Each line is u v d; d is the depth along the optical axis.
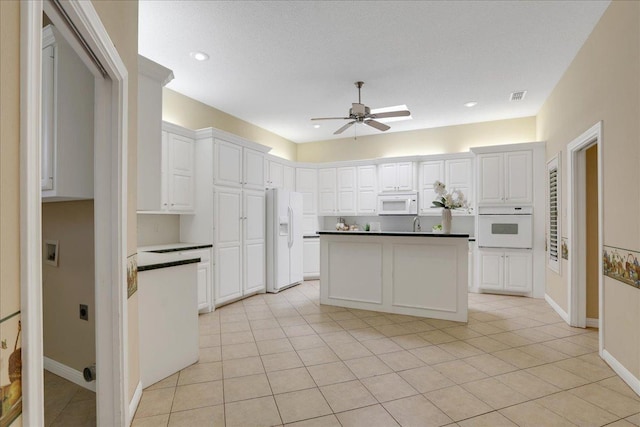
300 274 5.73
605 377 2.30
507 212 4.91
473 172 5.45
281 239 5.18
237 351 2.79
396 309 3.88
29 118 0.77
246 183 4.71
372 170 6.18
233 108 4.93
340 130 4.34
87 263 2.11
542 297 4.72
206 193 4.13
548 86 4.15
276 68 3.63
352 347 2.87
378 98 4.55
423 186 5.80
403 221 6.27
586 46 3.06
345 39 3.05
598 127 2.70
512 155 4.91
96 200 1.62
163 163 3.77
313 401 2.02
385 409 1.94
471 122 5.69
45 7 1.05
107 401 1.61
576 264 3.41
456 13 2.67
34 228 0.79
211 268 4.06
